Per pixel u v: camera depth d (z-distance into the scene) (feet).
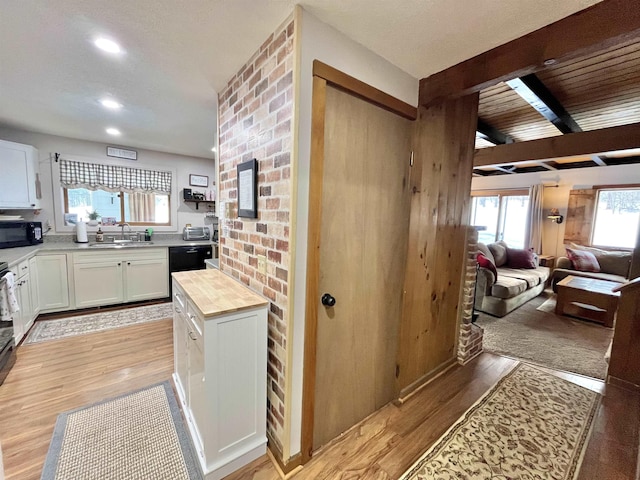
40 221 11.74
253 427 4.98
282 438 4.79
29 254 9.49
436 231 7.10
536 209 19.03
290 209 4.33
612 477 4.66
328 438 5.41
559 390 7.07
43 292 10.59
